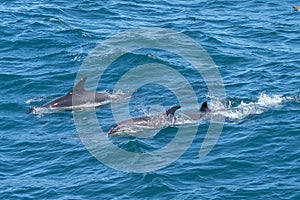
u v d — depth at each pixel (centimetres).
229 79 11406
